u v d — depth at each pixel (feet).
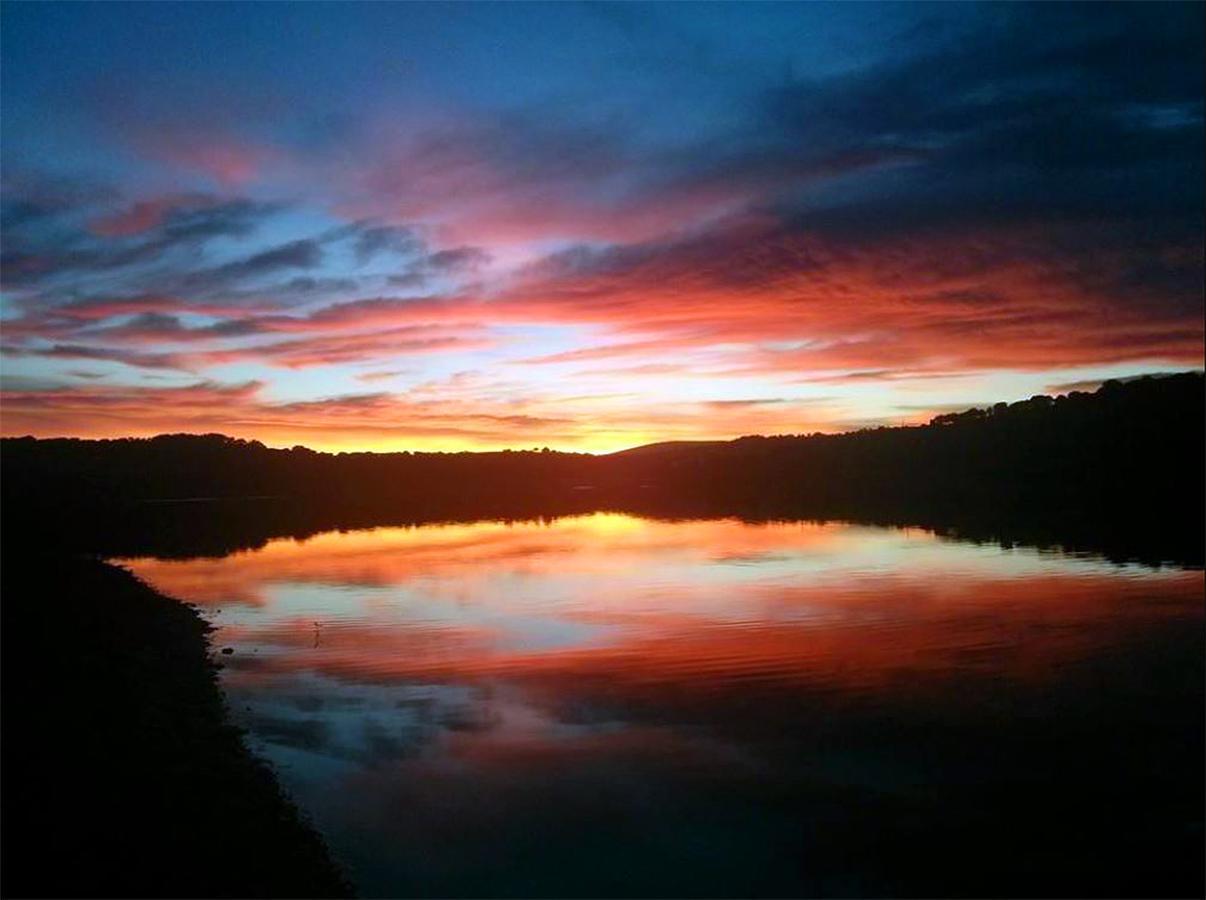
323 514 251.80
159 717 48.62
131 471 252.83
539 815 39.55
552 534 188.44
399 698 57.72
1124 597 91.35
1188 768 43.93
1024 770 44.04
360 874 34.55
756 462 384.68
